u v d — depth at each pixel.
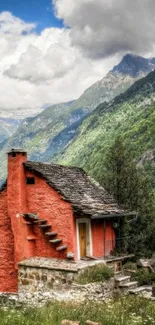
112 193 31.59
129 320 12.21
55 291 18.67
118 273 21.03
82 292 17.45
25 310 13.59
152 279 20.27
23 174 23.69
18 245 22.88
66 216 22.11
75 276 19.59
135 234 30.81
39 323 11.32
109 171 32.75
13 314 12.41
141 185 32.53
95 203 23.94
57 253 22.25
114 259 23.00
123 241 26.67
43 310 12.99
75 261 21.64
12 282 23.50
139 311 13.93
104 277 19.36
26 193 23.75
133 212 25.39
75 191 23.95
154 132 118.19
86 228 23.47
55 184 22.97
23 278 21.83
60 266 20.42
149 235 31.16
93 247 23.45
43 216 23.03
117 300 15.90
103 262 21.64
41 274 21.05
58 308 13.43
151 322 12.34
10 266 23.72
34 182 23.58
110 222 25.69
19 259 22.73
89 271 19.64
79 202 22.67
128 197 31.75
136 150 108.88
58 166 26.31
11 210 23.36
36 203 23.36
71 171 26.83
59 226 22.36
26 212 23.55
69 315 12.37
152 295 17.12
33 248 23.12
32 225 23.30
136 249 30.12
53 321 11.51
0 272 24.03
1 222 24.27
